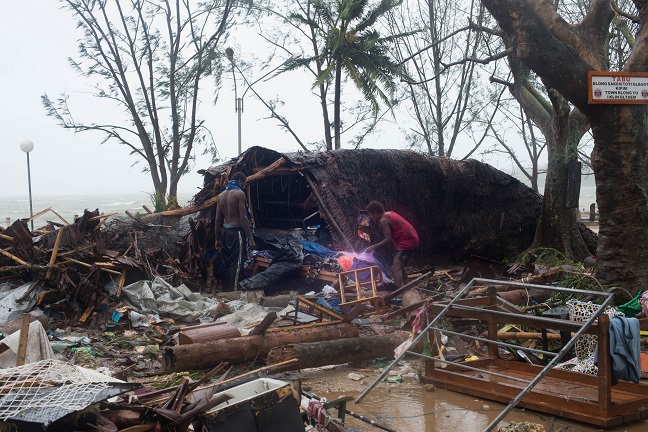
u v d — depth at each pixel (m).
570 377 5.55
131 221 11.88
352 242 12.02
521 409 5.19
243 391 4.09
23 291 8.39
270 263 10.73
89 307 8.23
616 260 8.37
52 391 3.52
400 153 13.98
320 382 6.06
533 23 7.97
